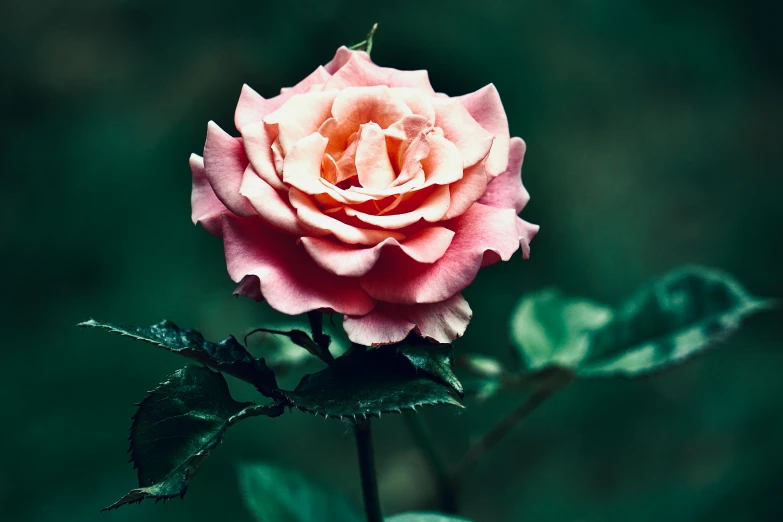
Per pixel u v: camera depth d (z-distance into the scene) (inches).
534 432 58.2
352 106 16.7
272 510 21.3
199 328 57.9
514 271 60.5
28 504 51.4
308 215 15.7
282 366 21.5
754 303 20.5
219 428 15.8
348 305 15.8
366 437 17.3
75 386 56.4
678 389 58.4
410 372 15.8
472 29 60.5
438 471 22.1
